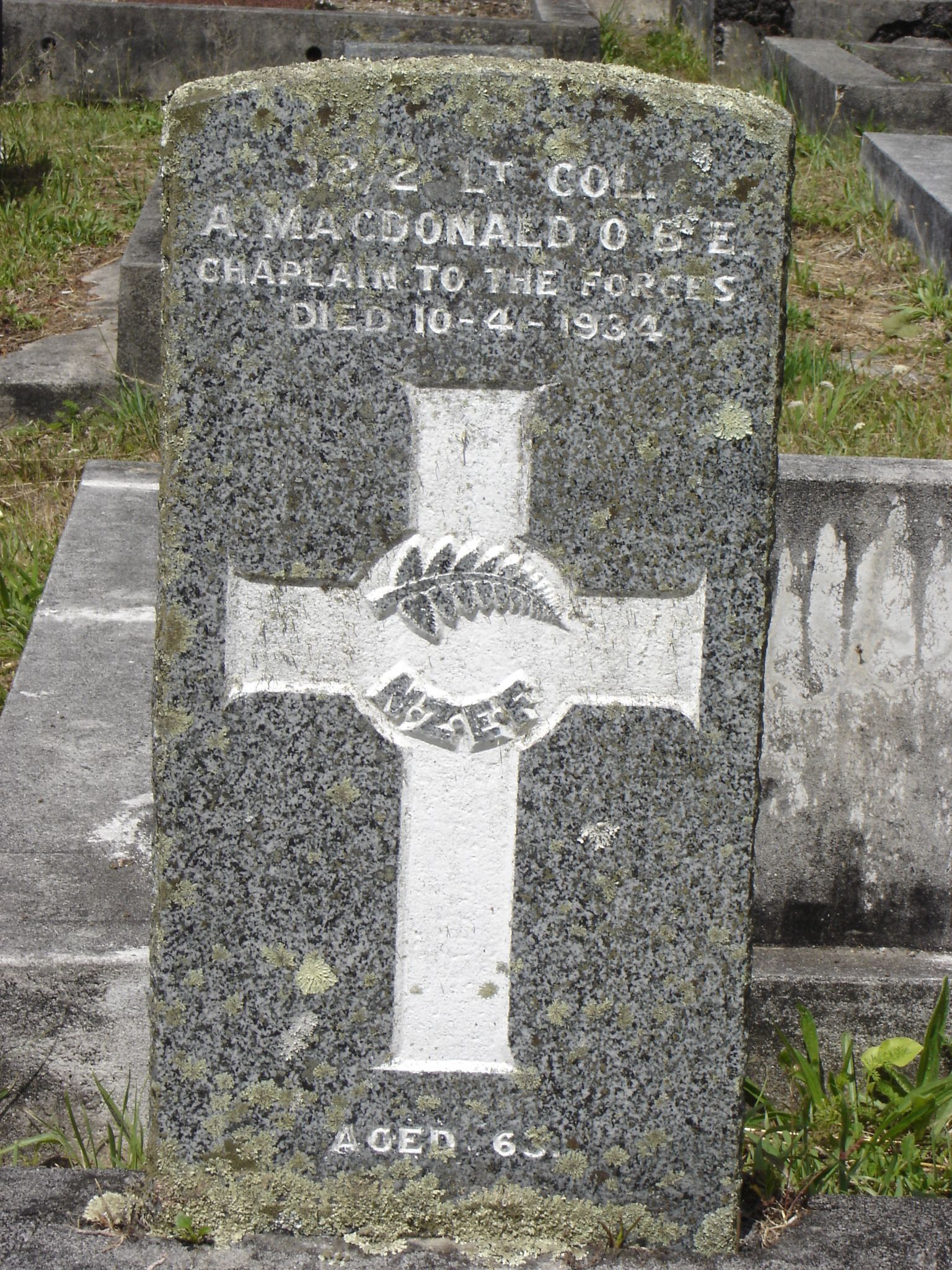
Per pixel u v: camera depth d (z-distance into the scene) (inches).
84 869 89.1
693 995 76.5
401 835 75.9
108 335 167.6
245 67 269.9
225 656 74.7
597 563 74.5
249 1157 77.1
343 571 74.4
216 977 76.3
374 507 74.1
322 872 75.9
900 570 89.4
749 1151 82.4
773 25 284.5
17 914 86.7
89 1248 76.4
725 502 74.1
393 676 75.2
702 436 73.7
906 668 90.5
